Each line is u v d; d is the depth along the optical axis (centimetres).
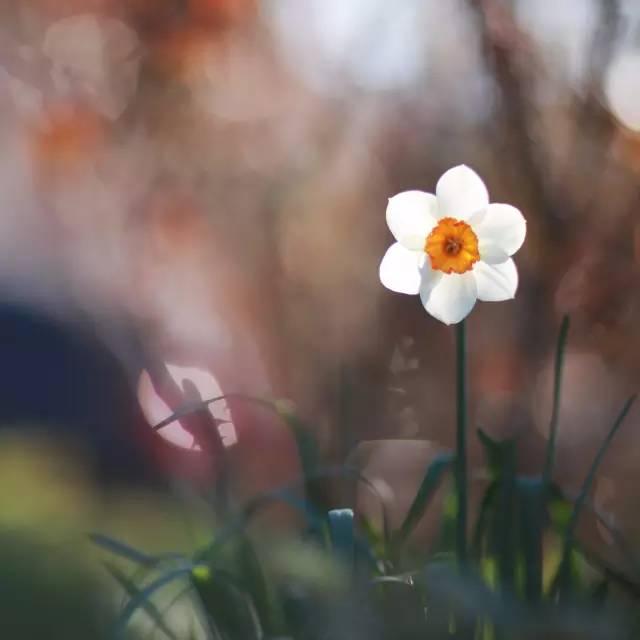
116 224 219
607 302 190
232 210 230
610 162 185
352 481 124
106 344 141
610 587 116
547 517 117
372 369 207
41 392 134
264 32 221
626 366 198
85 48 216
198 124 222
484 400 208
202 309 223
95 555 115
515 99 181
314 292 227
